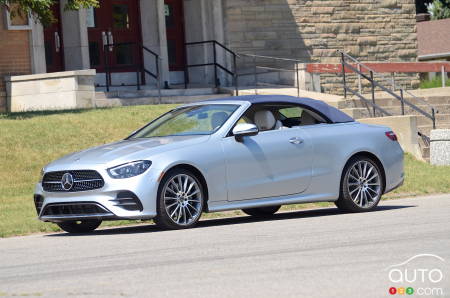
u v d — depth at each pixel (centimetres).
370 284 984
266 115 1788
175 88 4041
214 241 1421
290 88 4031
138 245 1423
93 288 1023
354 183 1864
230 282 1023
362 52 4622
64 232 1777
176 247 1368
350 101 3475
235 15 4241
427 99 3691
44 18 3141
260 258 1205
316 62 4469
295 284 996
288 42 4384
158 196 1611
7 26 3562
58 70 3831
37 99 3431
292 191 1780
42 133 2711
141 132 1838
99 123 2884
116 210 1583
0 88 3538
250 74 4056
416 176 2531
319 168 1816
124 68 4047
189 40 4281
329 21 4516
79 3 3119
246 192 1716
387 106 3556
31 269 1223
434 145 2905
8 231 1739
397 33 4750
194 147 1664
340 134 1858
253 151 1727
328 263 1138
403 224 1563
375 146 1897
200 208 1662
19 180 2370
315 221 1698
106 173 1597
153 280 1061
